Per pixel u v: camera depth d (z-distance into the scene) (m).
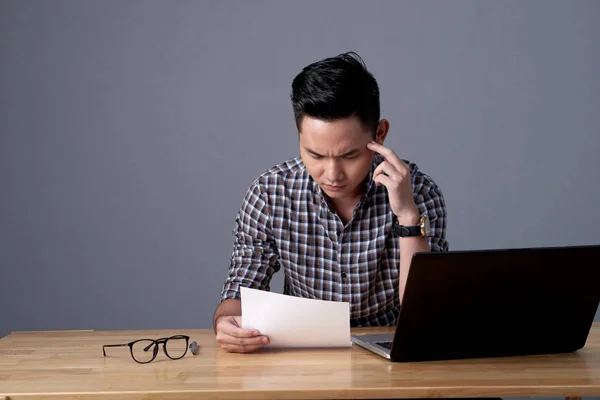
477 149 3.35
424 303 1.34
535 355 1.46
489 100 3.34
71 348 1.54
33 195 3.27
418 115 3.33
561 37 3.33
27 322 3.29
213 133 3.31
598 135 3.35
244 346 1.47
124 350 1.52
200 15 3.29
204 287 3.33
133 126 3.29
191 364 1.39
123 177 3.30
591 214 3.37
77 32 3.26
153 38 3.29
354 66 1.56
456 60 3.33
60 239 3.29
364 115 1.54
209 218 3.33
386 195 1.86
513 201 3.36
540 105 3.34
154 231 3.31
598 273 1.41
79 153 3.28
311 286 1.90
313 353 1.48
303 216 1.87
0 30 3.24
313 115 1.52
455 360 1.41
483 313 1.39
